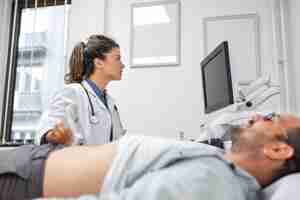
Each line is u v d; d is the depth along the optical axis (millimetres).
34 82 2980
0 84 3080
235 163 881
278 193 798
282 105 2459
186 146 814
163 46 2859
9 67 3113
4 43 3158
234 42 2723
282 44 2559
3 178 861
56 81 2930
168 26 2881
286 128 885
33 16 3088
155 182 681
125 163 806
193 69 2770
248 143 894
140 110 2814
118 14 2996
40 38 3043
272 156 857
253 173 876
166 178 685
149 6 2949
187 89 2756
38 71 2990
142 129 2785
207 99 2301
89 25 2969
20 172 854
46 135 1342
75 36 2982
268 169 870
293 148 861
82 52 1908
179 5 2883
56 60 2975
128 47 2928
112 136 1842
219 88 2023
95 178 817
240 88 1965
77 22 2998
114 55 1909
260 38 2686
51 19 3051
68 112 1665
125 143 862
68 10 3045
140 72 2867
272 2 2648
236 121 1493
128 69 2891
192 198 656
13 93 3072
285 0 2568
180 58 2811
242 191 746
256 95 1892
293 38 2480
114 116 1940
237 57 2693
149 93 2822
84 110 1734
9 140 2939
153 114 2787
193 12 2850
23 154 908
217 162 768
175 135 2713
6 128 2986
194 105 2719
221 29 2766
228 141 1504
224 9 2789
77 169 840
